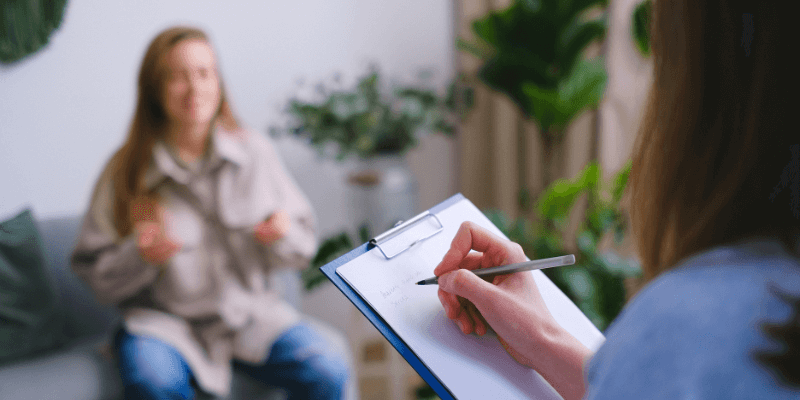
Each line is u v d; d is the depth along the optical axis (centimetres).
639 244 31
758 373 20
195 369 121
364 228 140
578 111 146
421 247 52
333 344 141
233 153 130
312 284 142
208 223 129
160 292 125
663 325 22
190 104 121
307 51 180
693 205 27
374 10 184
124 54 157
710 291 22
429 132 165
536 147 181
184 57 120
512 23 146
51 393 115
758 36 24
